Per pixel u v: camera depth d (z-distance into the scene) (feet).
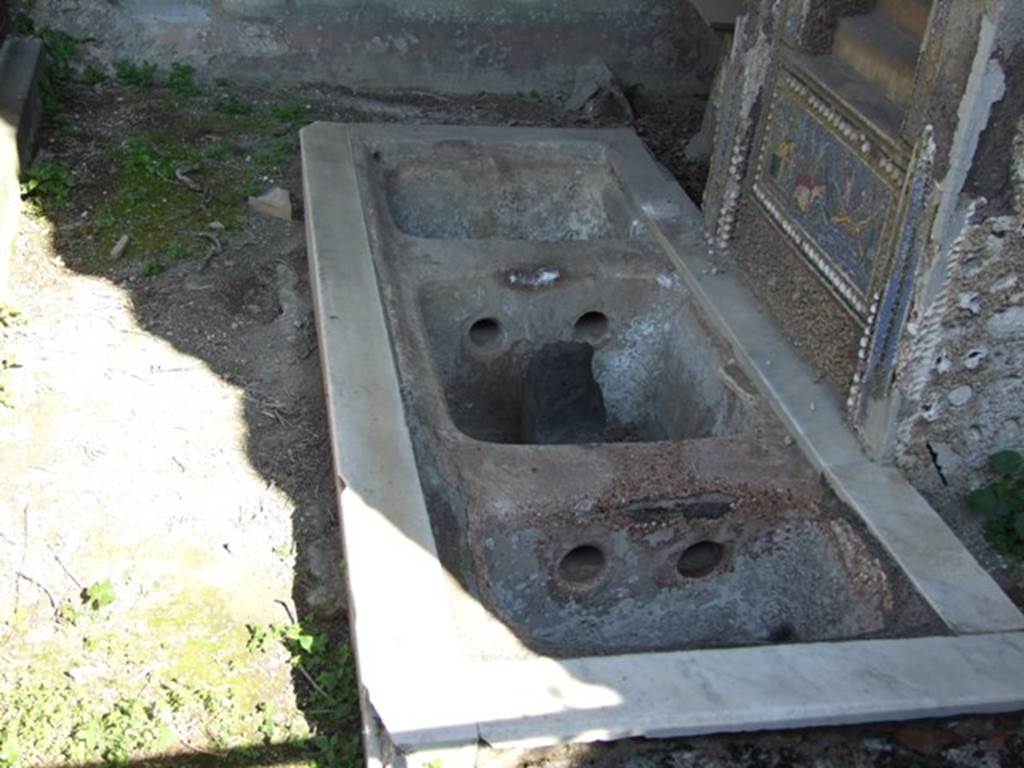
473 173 12.26
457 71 15.43
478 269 10.11
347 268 9.91
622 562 7.95
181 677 7.48
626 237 11.51
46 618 7.73
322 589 8.17
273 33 14.83
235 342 10.40
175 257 11.42
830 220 9.04
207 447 9.20
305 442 9.36
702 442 8.40
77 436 9.11
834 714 6.42
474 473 7.86
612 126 15.06
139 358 10.06
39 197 12.03
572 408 9.82
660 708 6.31
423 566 7.11
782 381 8.97
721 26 12.80
